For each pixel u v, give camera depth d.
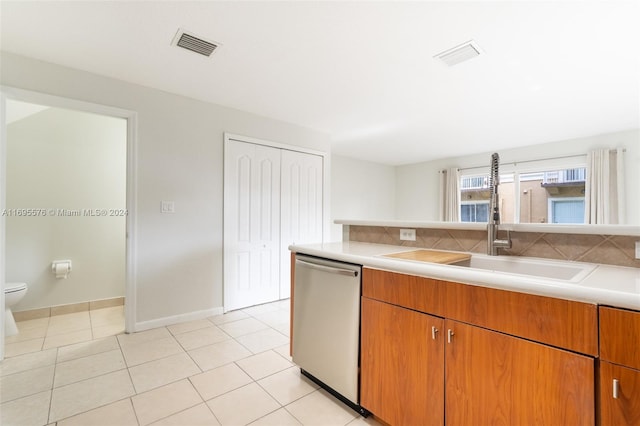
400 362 1.40
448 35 1.95
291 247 2.07
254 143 3.46
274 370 2.05
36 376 1.95
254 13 1.75
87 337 2.56
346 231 2.56
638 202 3.93
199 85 2.72
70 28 1.88
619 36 1.94
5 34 1.94
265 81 2.63
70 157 3.24
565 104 3.15
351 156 5.96
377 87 2.75
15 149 2.96
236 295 3.30
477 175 5.61
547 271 1.44
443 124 3.87
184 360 2.18
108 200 3.44
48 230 3.11
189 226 2.96
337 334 1.68
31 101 2.24
